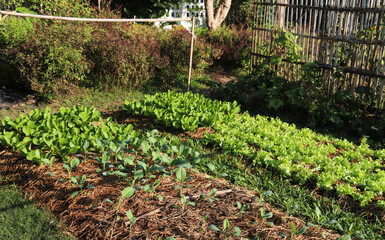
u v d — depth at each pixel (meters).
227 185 3.73
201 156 4.72
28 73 6.95
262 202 3.46
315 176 4.12
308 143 5.21
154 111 5.84
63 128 4.93
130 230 2.81
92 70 8.40
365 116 6.54
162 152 4.64
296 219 3.18
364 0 6.30
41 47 6.88
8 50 7.01
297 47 7.48
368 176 4.09
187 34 10.09
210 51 10.54
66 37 7.45
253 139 5.07
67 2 9.72
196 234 2.80
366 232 3.27
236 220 3.03
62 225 3.06
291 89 7.19
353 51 6.63
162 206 3.16
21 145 4.25
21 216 3.23
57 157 4.20
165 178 3.72
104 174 3.51
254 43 8.77
